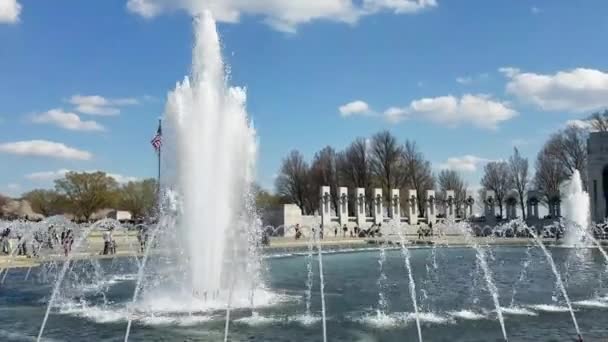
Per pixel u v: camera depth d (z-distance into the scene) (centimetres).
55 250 4159
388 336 1438
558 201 8794
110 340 1407
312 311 1769
